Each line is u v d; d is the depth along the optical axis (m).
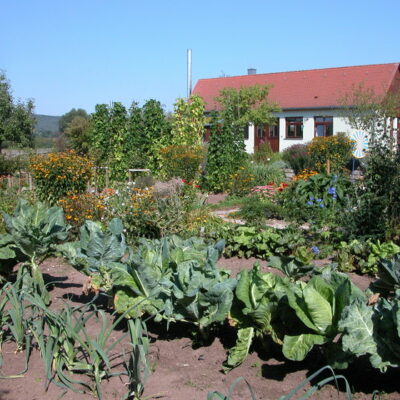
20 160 20.78
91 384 3.70
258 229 8.41
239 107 34.53
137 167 20.89
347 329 3.27
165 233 8.88
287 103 36.78
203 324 4.02
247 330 3.93
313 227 8.59
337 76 37.62
